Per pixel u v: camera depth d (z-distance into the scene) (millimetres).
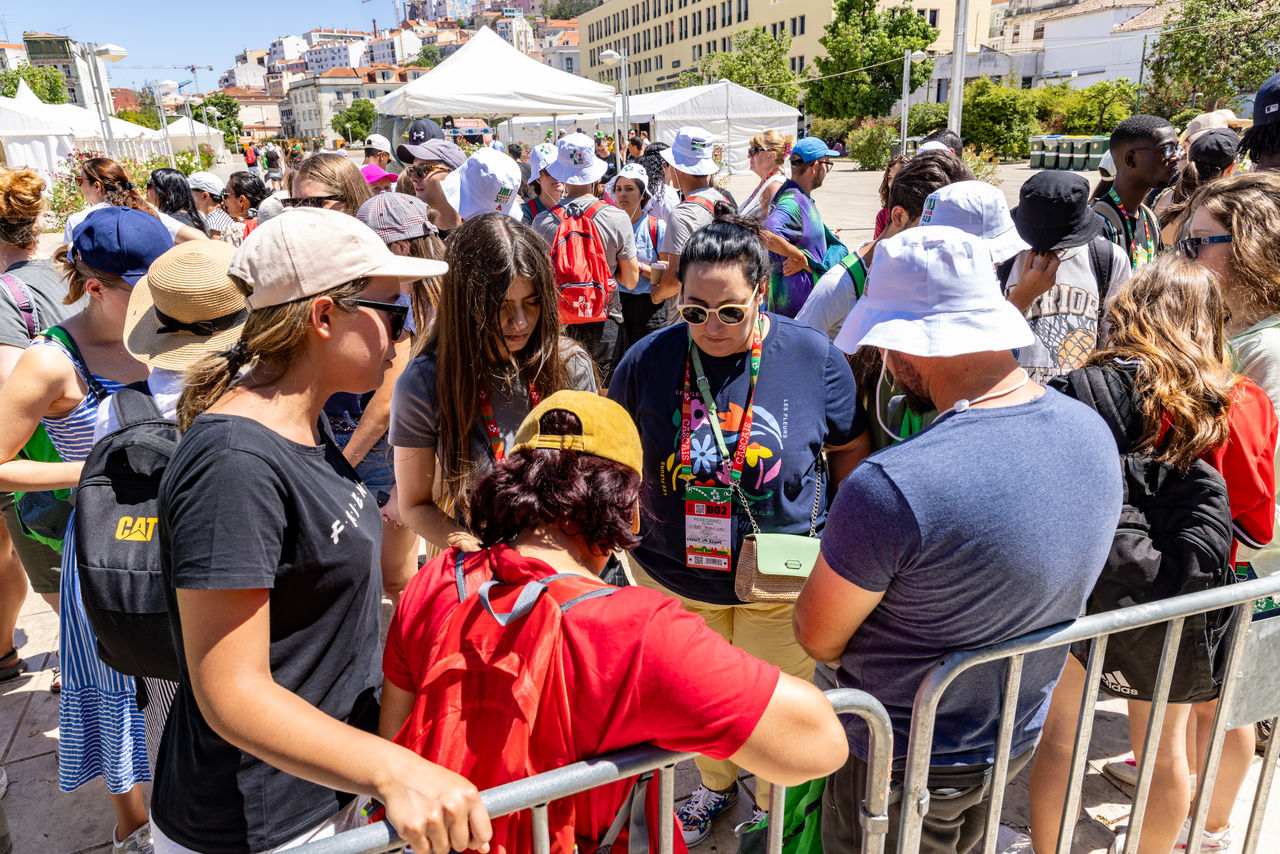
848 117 43562
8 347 2707
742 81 47062
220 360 1399
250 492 1225
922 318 1423
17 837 2568
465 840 1069
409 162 6078
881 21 42219
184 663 1364
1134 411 1810
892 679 1545
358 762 1096
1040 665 1598
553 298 2146
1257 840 2006
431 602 1286
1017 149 36344
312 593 1365
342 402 3016
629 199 6074
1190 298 1892
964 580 1372
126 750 2221
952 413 1419
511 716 1142
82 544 1662
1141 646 1751
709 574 2270
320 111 132000
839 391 2271
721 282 2031
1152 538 1763
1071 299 2807
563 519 1238
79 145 21219
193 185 7488
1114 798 2625
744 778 2781
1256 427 1893
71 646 2154
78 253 2244
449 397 2107
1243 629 1764
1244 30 26516
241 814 1416
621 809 1269
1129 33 40781
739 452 2174
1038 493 1345
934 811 1631
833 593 1481
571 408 1283
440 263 1473
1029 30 56625
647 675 1136
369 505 1509
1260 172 2391
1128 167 3389
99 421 2055
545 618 1149
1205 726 2270
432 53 157500
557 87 11148
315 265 1309
